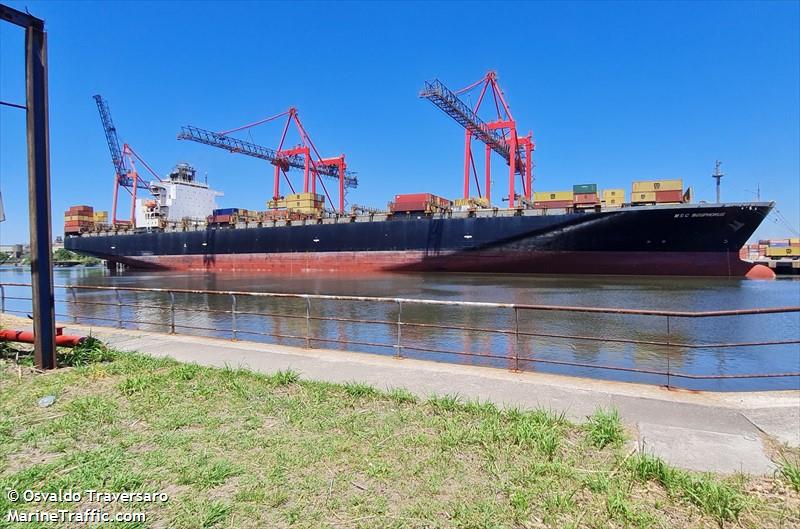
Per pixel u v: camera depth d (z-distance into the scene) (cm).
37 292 654
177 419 455
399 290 2936
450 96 4797
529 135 7044
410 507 301
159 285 3878
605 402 513
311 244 5144
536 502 308
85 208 7312
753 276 3838
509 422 444
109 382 596
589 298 2475
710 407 493
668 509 301
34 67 654
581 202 3959
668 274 3869
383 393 532
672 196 3859
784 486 327
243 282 4003
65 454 382
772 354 1318
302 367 679
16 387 572
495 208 4331
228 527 282
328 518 290
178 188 7438
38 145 660
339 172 8019
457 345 1400
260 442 400
